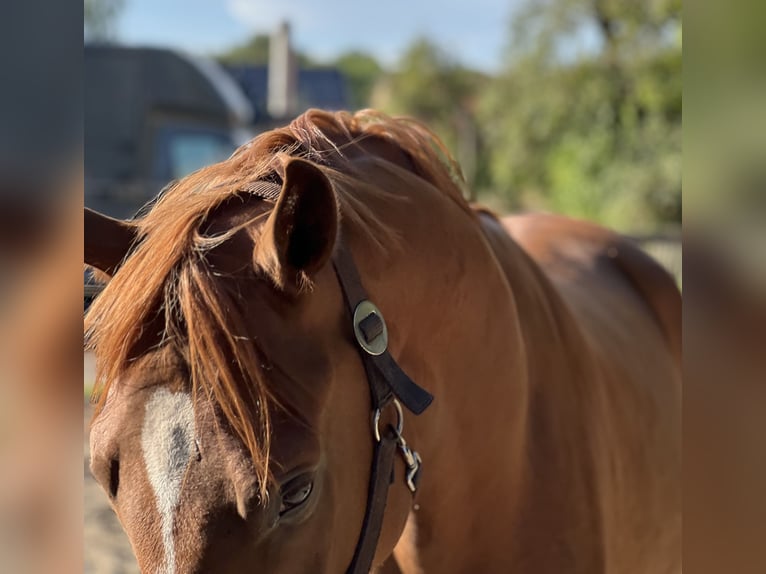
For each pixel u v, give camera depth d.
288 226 0.96
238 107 8.71
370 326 1.09
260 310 0.98
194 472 0.89
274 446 0.93
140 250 1.00
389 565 1.44
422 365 1.28
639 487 1.79
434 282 1.29
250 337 0.96
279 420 0.95
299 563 0.96
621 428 1.76
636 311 2.34
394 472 1.15
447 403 1.33
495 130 16.38
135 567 3.17
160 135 8.10
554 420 1.51
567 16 14.29
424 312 1.27
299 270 0.99
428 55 26.50
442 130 25.45
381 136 1.45
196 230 1.00
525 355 1.48
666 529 1.95
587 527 1.49
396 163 1.42
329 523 1.00
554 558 1.43
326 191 0.97
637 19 13.18
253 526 0.89
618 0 13.22
